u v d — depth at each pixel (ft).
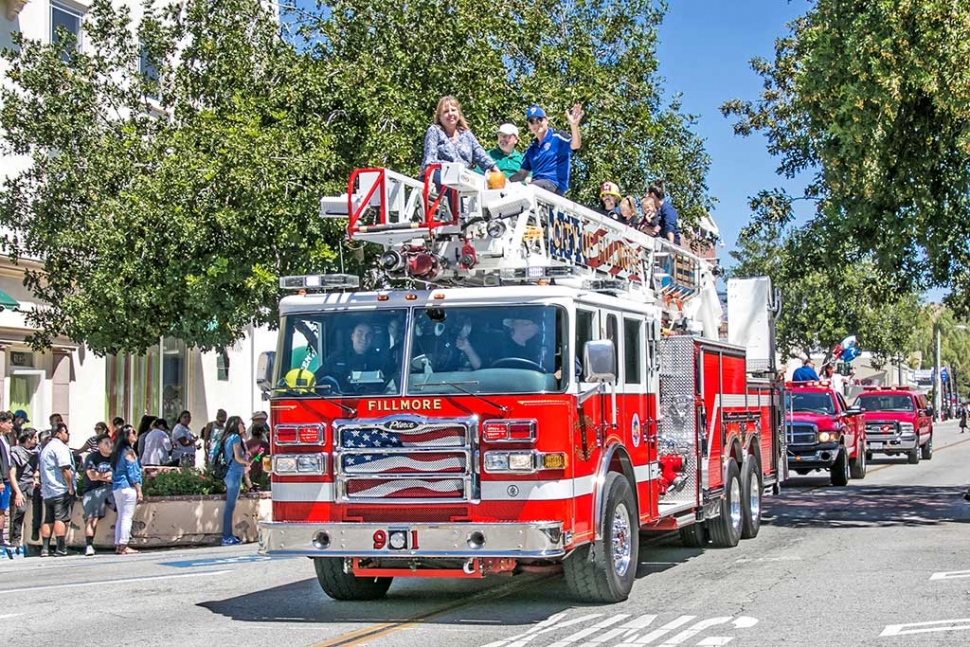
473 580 39.81
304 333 32.14
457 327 30.99
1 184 69.36
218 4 67.21
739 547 47.60
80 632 31.24
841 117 54.70
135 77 68.64
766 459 54.60
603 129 73.00
